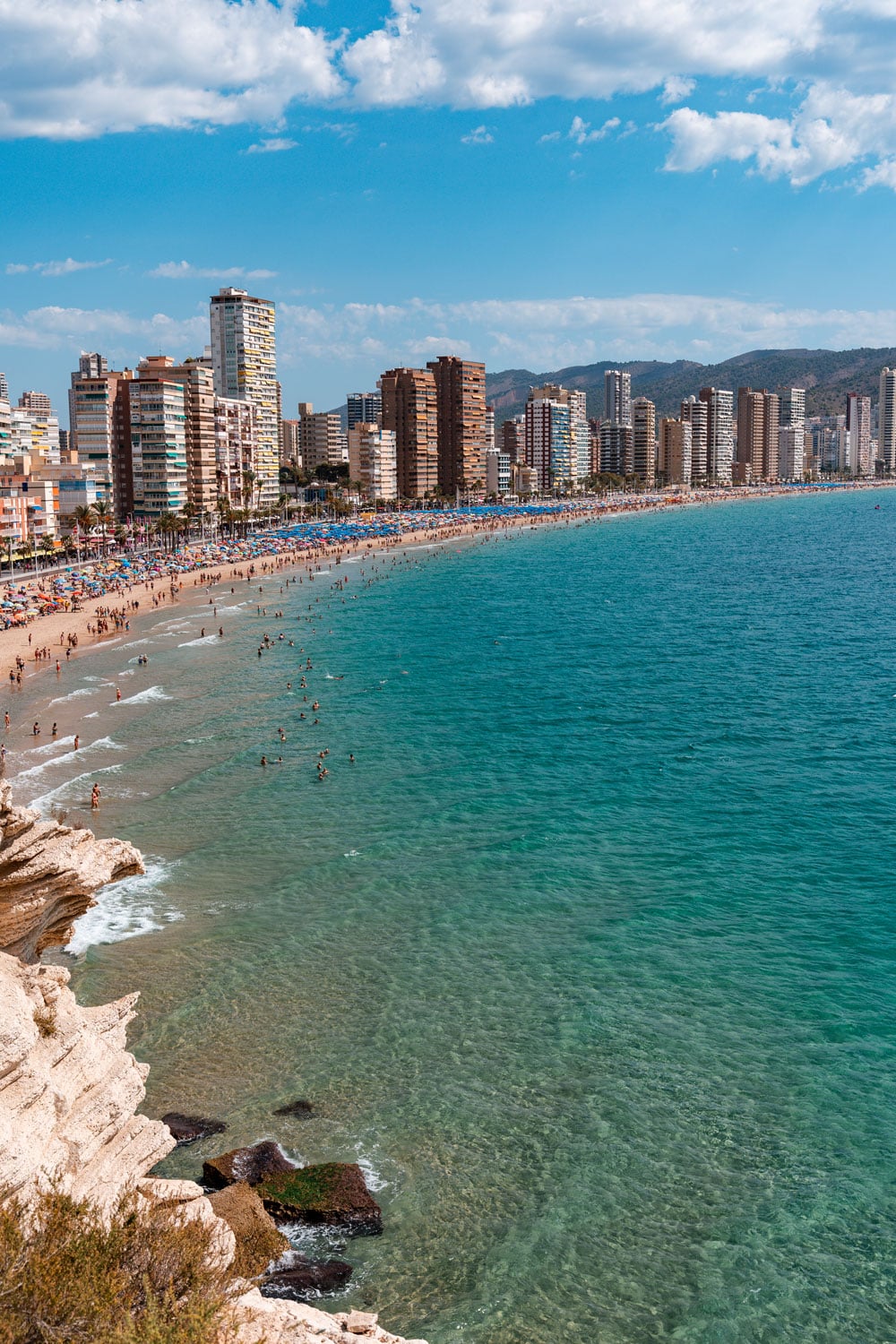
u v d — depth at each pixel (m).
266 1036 36.84
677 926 44.84
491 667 103.00
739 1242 27.56
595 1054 35.62
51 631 126.94
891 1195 29.09
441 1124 32.06
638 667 102.44
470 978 40.69
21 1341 13.87
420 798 61.72
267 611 147.00
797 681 94.00
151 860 52.66
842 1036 36.47
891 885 48.38
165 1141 21.94
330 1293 25.73
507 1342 24.44
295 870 51.09
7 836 21.95
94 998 39.06
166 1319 15.06
